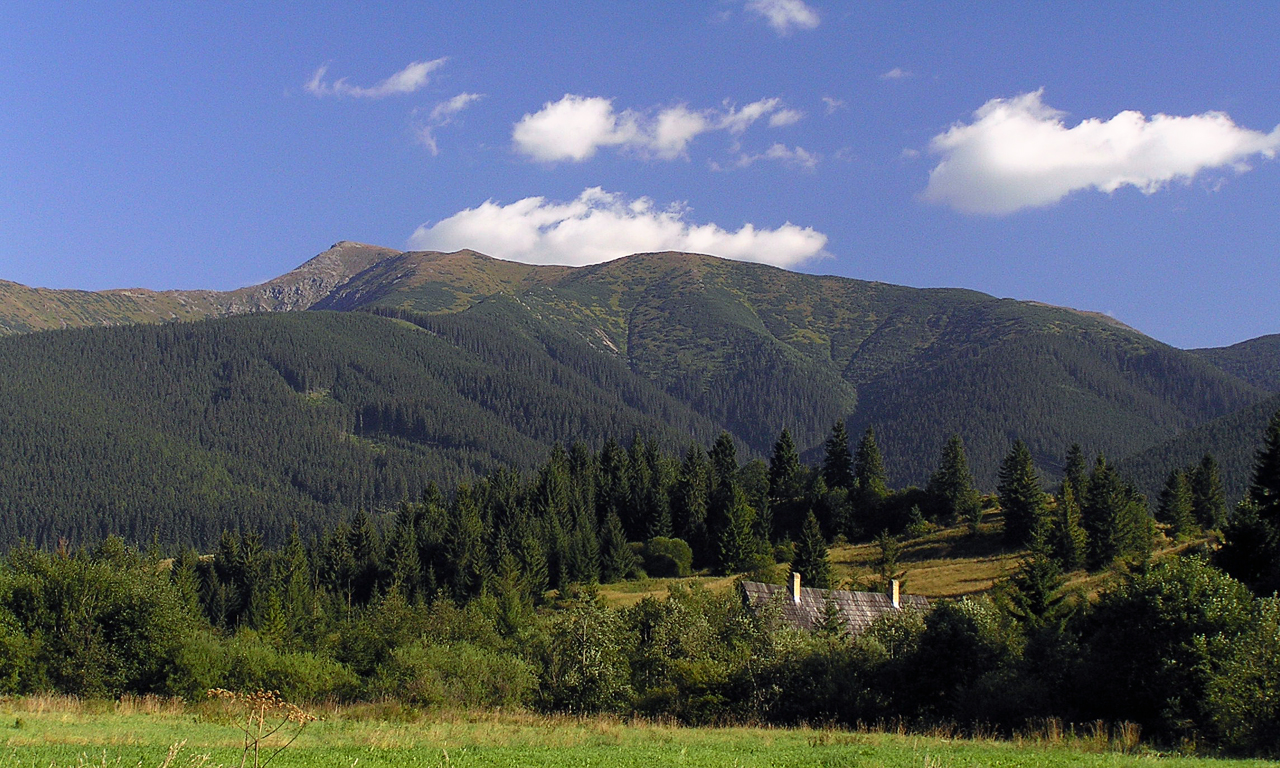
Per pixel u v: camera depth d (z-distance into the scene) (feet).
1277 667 107.24
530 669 175.73
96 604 168.96
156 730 114.01
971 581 330.75
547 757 93.40
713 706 151.12
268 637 260.42
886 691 149.59
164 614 170.19
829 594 234.99
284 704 72.02
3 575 172.76
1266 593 178.70
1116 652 124.98
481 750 98.17
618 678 172.86
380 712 143.95
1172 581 123.75
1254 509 207.72
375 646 219.00
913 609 181.27
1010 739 121.90
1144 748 106.32
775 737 120.57
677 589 228.63
